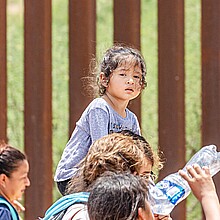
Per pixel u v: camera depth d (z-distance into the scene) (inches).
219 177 403.2
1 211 291.4
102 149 242.2
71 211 231.5
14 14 776.3
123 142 243.9
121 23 412.5
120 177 211.2
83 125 308.2
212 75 406.6
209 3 406.6
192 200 525.3
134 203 203.6
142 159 242.7
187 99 581.0
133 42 411.2
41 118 422.0
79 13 418.3
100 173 238.8
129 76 307.3
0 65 423.2
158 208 261.3
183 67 409.7
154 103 593.0
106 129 302.0
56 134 582.6
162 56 410.0
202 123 408.5
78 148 307.6
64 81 631.8
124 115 311.1
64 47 671.1
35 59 422.6
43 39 422.0
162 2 409.7
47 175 422.3
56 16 767.1
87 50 417.4
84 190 241.6
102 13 754.8
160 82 410.6
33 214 422.0
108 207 203.8
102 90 313.0
